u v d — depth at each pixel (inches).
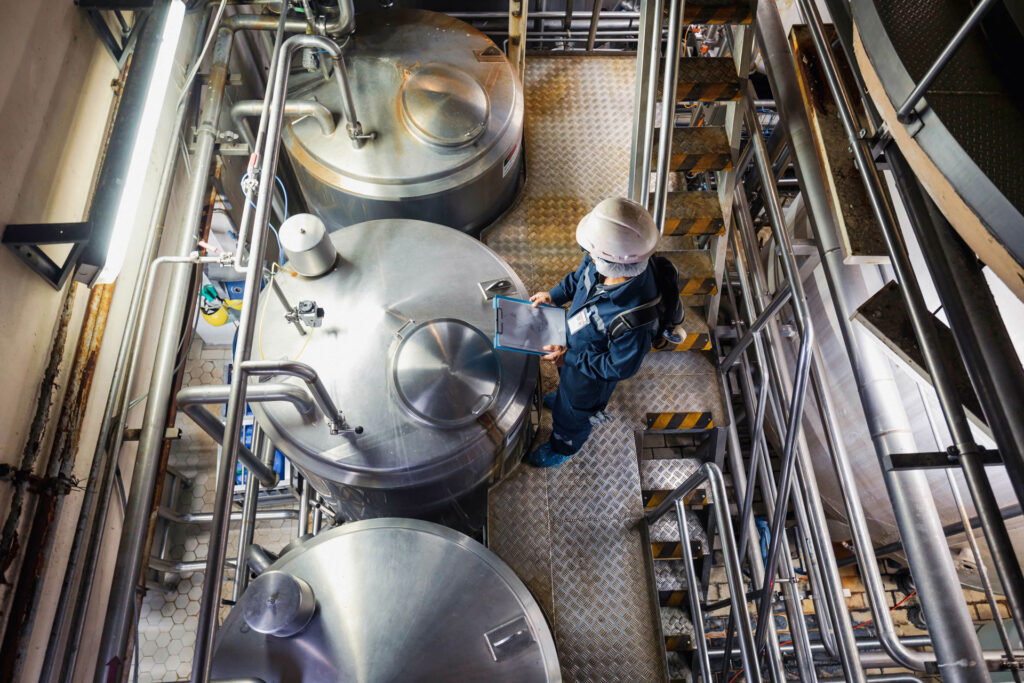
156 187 148.6
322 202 169.5
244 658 108.1
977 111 85.1
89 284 106.6
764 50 146.0
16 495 100.6
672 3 124.1
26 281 102.6
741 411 238.4
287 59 130.6
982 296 93.0
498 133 162.4
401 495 129.3
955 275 94.6
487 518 152.2
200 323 259.1
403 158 158.2
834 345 196.2
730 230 189.6
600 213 106.5
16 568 100.8
